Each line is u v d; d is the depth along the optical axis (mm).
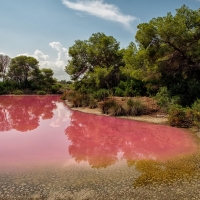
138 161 5770
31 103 23719
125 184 4270
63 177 4660
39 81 48125
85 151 6734
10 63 47250
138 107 12906
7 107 19344
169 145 7289
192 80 13328
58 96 39469
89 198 3752
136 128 9984
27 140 8078
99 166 5375
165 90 13711
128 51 16766
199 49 12289
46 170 5105
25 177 4676
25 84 46562
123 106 13453
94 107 16391
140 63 14891
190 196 3797
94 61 25172
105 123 11297
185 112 10312
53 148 7066
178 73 14578
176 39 12523
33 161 5781
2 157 6125
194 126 9742
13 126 10789
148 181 4410
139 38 13586
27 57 47531
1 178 4633
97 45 23938
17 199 3756
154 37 13156
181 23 12258
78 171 5023
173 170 5051
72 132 9430
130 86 18812
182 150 6688
